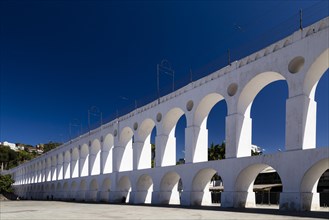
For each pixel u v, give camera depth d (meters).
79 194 44.97
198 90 26.12
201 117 26.52
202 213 17.25
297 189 17.72
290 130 18.75
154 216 16.14
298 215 15.00
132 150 33.88
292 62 19.42
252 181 22.12
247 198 21.80
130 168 36.75
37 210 22.70
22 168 82.81
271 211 17.56
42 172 65.88
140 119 33.03
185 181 25.55
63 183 51.88
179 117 29.94
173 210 19.97
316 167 17.47
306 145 18.34
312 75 18.80
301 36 19.08
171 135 29.89
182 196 25.53
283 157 18.67
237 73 22.83
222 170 22.45
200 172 24.61
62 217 16.66
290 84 19.17
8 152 124.00
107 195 38.88
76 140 48.59
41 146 172.00
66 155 53.03
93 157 43.06
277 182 42.44
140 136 33.25
